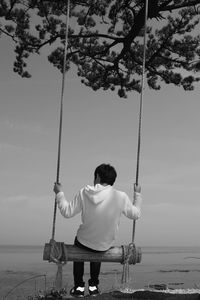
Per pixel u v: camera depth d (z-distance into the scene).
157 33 15.94
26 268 79.44
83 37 15.12
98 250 5.57
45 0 14.62
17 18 14.88
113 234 5.59
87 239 5.57
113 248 5.75
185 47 15.71
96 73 16.34
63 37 15.65
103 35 14.94
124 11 15.43
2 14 14.73
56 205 5.82
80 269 5.71
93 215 5.47
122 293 5.62
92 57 16.00
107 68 16.14
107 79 16.41
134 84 16.44
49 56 16.12
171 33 15.69
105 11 15.30
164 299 5.17
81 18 15.52
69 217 5.56
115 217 5.54
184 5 13.51
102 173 5.64
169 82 16.22
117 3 14.79
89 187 5.55
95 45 15.92
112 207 5.52
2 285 36.34
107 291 6.21
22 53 15.80
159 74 16.23
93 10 15.26
